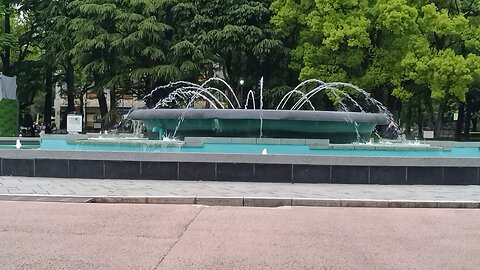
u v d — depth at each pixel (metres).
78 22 24.88
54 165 9.81
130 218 6.48
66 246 5.02
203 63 24.91
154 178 9.62
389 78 23.12
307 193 8.23
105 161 9.70
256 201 7.61
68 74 34.91
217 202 7.63
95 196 7.73
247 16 24.17
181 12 25.39
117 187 8.65
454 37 24.27
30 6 32.16
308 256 4.77
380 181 9.47
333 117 12.23
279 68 27.06
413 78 21.67
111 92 30.70
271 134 12.66
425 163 9.51
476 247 5.21
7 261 4.46
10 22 35.62
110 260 4.55
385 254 4.89
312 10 23.78
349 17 21.78
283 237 5.55
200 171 9.57
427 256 4.84
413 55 21.41
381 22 21.84
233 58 27.19
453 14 25.23
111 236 5.48
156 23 24.78
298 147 11.40
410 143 14.58
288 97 25.94
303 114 12.09
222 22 24.92
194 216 6.68
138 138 15.45
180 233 5.68
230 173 9.53
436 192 8.57
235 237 5.52
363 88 23.09
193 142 11.46
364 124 12.86
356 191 8.55
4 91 26.16
